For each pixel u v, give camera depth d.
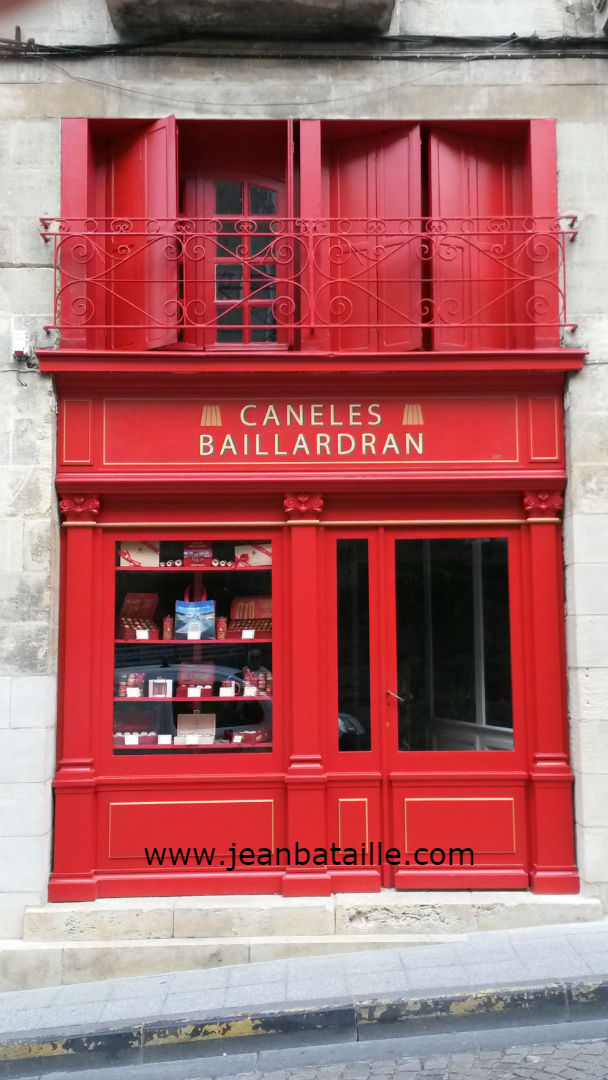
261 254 7.21
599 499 6.64
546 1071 4.67
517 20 6.98
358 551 6.88
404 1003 5.28
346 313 7.00
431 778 6.66
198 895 6.51
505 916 6.36
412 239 6.64
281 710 6.75
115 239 6.93
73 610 6.66
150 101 6.87
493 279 6.72
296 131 7.00
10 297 6.71
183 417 6.76
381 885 6.61
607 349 6.75
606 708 6.51
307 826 6.53
